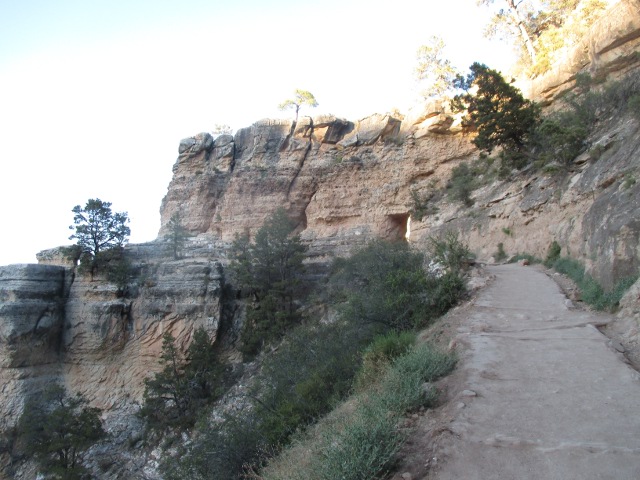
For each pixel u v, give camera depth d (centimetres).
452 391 672
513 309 1152
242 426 1359
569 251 1750
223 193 5722
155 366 3941
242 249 4188
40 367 3875
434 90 5566
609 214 1239
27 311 3803
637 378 636
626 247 1057
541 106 3394
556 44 3938
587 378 657
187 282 4034
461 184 3775
